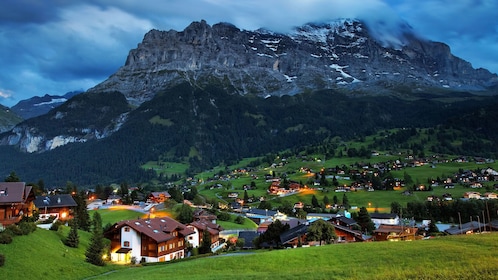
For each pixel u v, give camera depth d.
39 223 95.31
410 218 195.12
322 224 101.00
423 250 63.16
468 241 67.62
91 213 163.00
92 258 80.06
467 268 51.53
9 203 89.56
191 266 69.06
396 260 59.53
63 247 82.25
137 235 94.44
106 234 97.00
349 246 71.62
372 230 156.88
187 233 106.62
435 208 197.62
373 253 65.00
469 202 193.12
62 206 128.00
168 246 98.50
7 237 71.44
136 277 65.38
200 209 183.88
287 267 63.25
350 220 145.38
